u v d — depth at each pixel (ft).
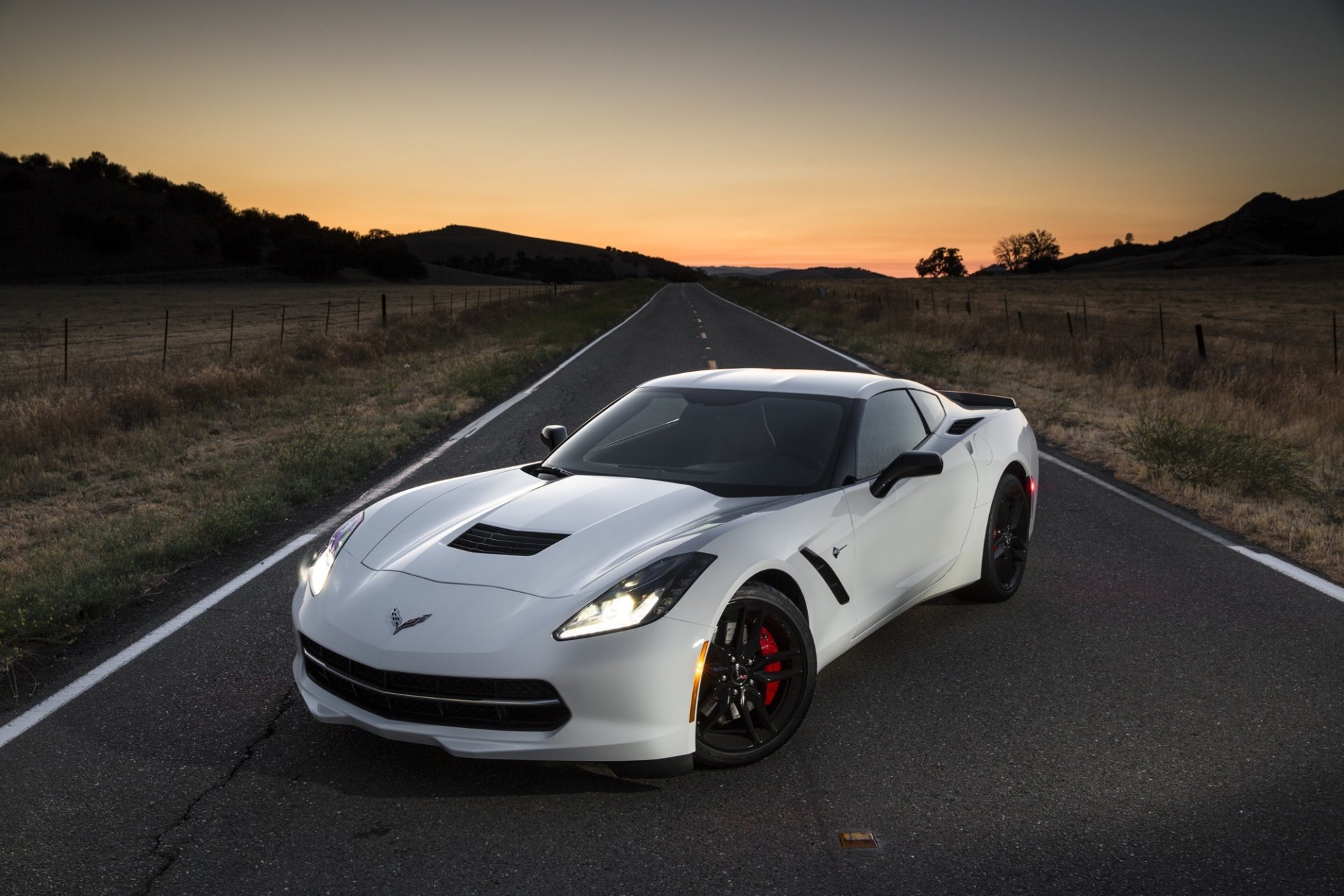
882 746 10.66
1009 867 8.30
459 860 8.49
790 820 9.12
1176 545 18.98
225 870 8.34
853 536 11.69
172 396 39.99
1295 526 19.93
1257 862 8.34
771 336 84.28
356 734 11.06
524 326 93.86
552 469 13.17
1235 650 13.42
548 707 9.11
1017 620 14.80
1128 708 11.57
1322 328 105.60
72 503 23.67
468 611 9.51
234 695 12.12
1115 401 39.63
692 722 9.48
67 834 8.94
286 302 228.84
